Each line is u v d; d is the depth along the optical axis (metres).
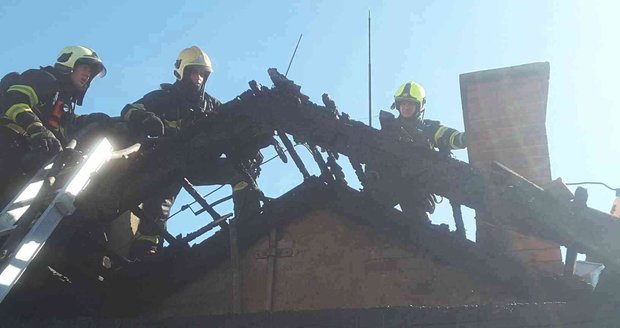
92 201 6.06
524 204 5.00
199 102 6.92
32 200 5.52
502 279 5.72
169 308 6.45
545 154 6.18
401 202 6.38
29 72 6.15
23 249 5.00
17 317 5.76
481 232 6.04
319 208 6.59
